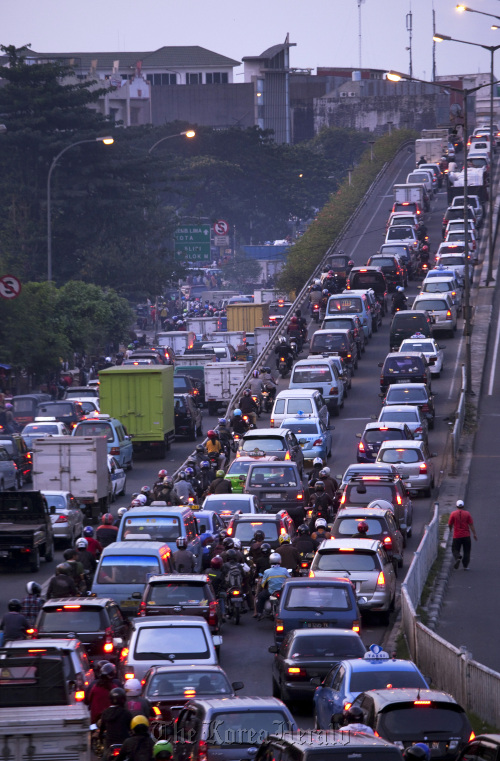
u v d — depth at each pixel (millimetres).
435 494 99250
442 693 38406
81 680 43250
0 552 77688
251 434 101500
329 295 194250
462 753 31625
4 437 110062
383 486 80625
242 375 153375
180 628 46969
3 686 36219
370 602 61438
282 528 74500
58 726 33312
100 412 122000
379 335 172375
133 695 40281
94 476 95250
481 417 128750
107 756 36906
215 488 87500
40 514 81500
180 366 167000
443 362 152500
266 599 66188
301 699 47656
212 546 73000
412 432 108688
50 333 168750
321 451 109125
